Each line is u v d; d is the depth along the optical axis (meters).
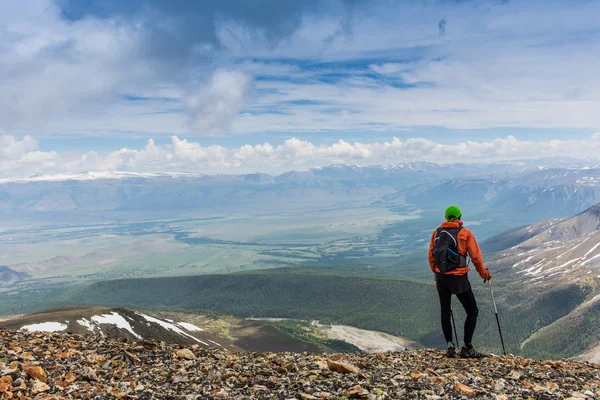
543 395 9.55
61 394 9.18
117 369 11.80
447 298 14.02
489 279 13.91
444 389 9.91
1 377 9.41
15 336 15.12
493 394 9.54
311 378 10.88
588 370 12.85
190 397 9.34
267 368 12.22
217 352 15.23
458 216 13.83
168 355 13.76
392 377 11.13
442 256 13.48
